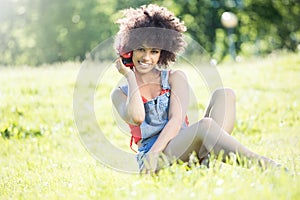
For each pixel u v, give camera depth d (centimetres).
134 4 3428
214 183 416
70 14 3831
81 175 554
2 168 666
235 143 477
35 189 491
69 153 761
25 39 3934
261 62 1517
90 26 3762
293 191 381
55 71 1394
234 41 3581
